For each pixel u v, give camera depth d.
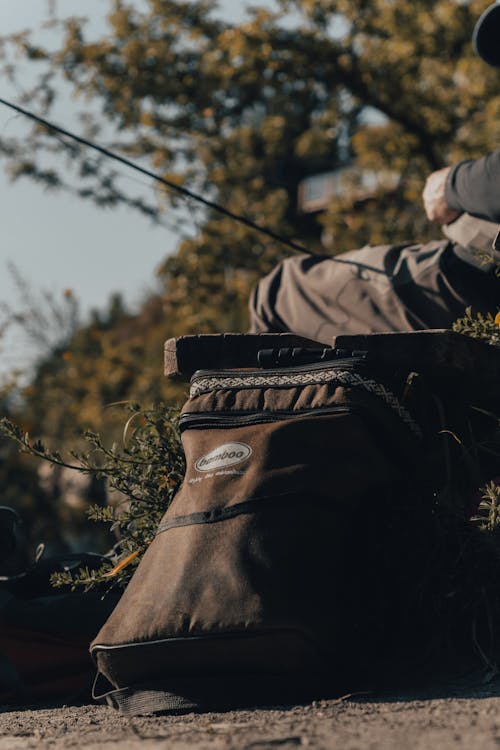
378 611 2.19
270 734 1.63
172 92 11.47
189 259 11.18
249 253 11.20
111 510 2.64
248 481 2.09
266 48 11.23
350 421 2.14
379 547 2.24
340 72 11.48
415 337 2.43
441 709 1.79
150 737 1.69
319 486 2.08
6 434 2.73
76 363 13.32
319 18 11.52
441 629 2.25
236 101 11.61
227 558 2.00
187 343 2.66
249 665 1.95
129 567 2.61
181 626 1.96
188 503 2.13
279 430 2.15
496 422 2.62
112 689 2.30
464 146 11.25
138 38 11.71
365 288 3.40
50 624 2.52
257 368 2.50
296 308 3.54
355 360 2.25
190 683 1.99
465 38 11.59
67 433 11.74
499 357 2.65
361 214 11.56
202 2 11.71
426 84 11.84
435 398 2.45
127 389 12.68
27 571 2.74
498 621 2.26
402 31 11.55
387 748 1.44
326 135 11.91
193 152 11.88
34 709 2.42
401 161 11.62
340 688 2.01
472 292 3.27
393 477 2.20
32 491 11.83
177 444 2.64
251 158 12.02
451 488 2.33
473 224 3.26
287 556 2.00
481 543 2.24
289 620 1.91
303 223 12.50
